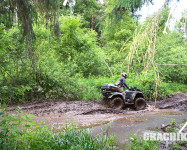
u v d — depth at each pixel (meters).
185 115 6.50
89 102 8.55
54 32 3.77
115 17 3.74
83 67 14.53
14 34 6.61
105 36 18.86
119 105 7.55
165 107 8.16
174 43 14.30
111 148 3.27
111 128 4.68
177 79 17.14
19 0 3.18
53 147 2.99
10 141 2.63
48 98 8.91
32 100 8.32
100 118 5.95
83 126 4.89
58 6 3.44
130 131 4.41
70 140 3.29
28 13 3.30
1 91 3.66
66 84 9.38
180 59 14.99
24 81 7.44
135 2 3.10
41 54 8.85
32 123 2.66
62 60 13.80
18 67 7.54
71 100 9.05
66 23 14.53
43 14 3.59
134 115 6.51
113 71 15.16
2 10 3.28
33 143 2.76
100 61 15.16
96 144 3.29
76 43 15.08
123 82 7.81
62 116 6.12
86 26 22.75
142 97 8.12
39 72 8.68
